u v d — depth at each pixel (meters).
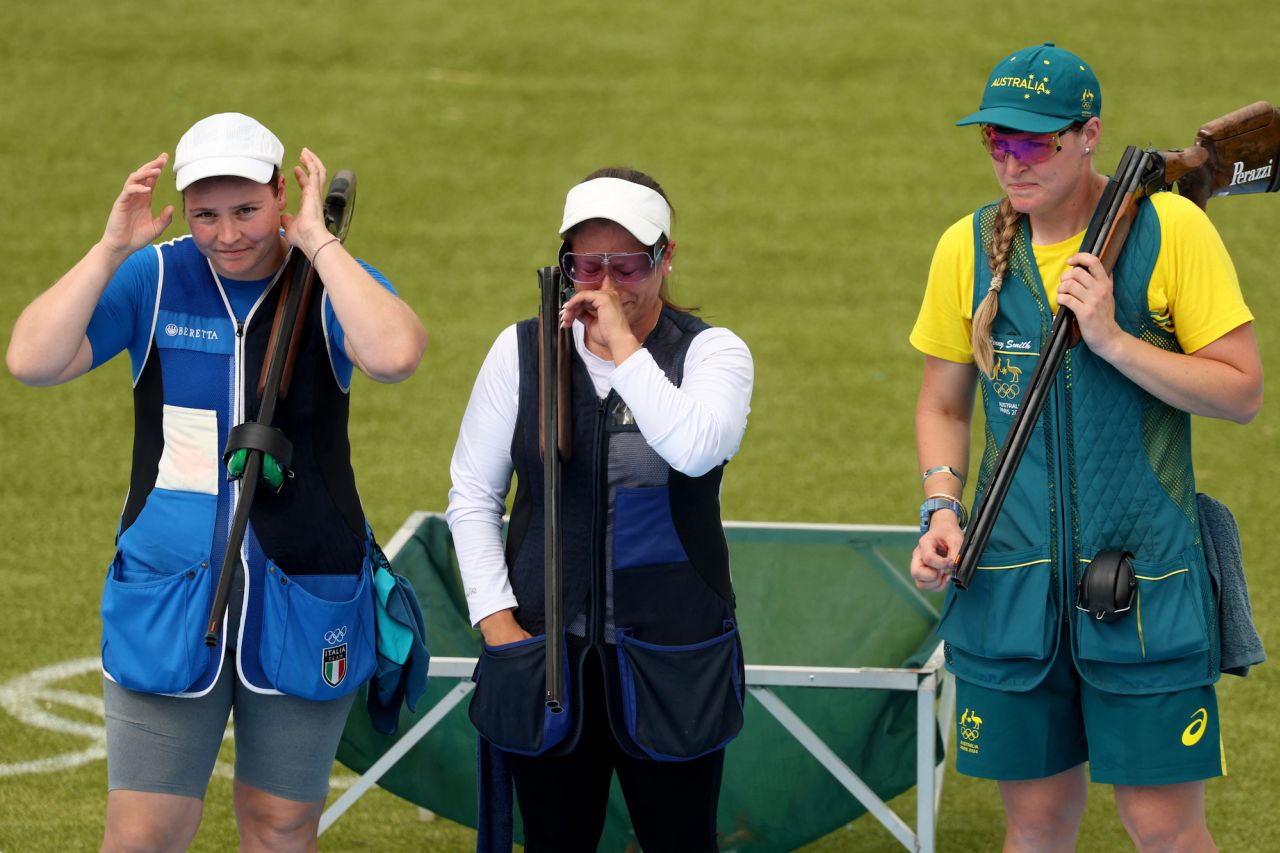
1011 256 11.57
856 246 33.44
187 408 11.49
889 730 13.84
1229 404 11.12
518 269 32.09
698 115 40.12
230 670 11.54
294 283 11.48
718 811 14.36
